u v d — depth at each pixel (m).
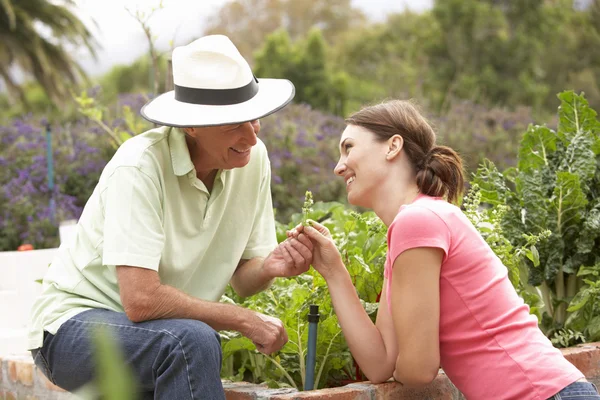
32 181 7.49
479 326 2.10
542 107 16.81
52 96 15.50
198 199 2.39
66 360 2.23
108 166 2.29
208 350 2.07
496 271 2.16
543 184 3.23
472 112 10.77
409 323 2.08
